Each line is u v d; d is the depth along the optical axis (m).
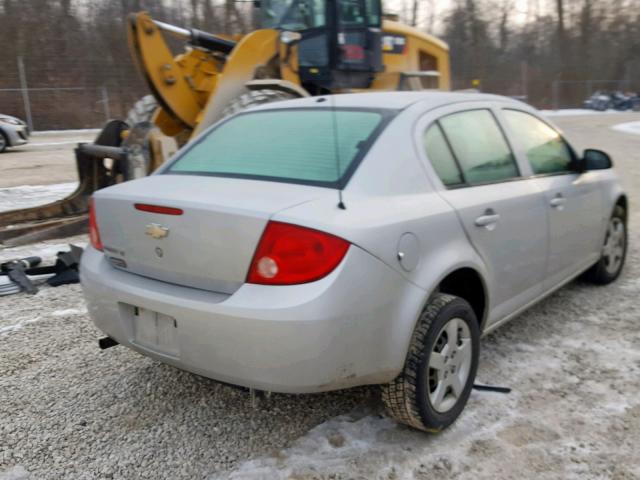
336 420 3.27
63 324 4.57
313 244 2.56
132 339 3.03
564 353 4.02
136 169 7.06
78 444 3.09
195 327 2.71
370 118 3.31
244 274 2.64
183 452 3.02
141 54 8.05
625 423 3.21
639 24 44.97
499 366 3.84
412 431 3.16
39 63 27.64
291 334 2.52
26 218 7.23
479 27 39.69
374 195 2.89
